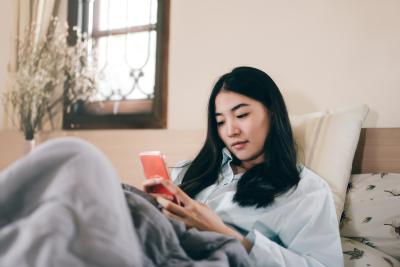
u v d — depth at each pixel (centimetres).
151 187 119
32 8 248
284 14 187
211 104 150
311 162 145
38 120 205
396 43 162
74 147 68
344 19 173
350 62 171
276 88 142
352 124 145
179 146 196
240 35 197
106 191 64
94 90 240
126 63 241
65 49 225
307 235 120
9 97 249
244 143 140
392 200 129
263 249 112
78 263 56
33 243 56
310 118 154
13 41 254
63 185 62
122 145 212
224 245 87
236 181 143
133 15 241
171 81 216
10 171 66
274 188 131
